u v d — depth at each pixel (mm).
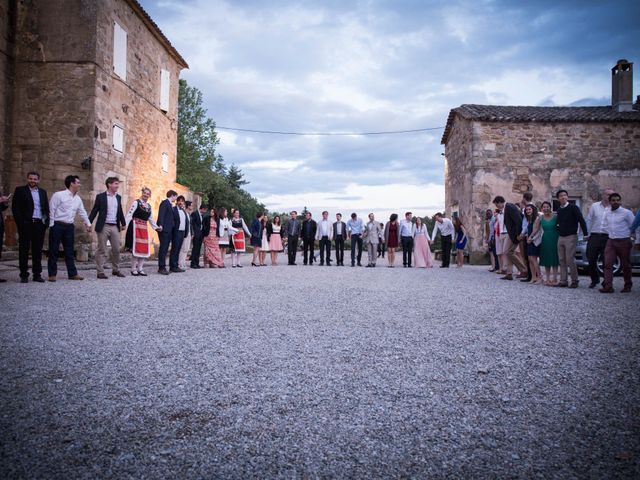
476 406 2316
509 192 16047
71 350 3182
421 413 2217
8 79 11797
